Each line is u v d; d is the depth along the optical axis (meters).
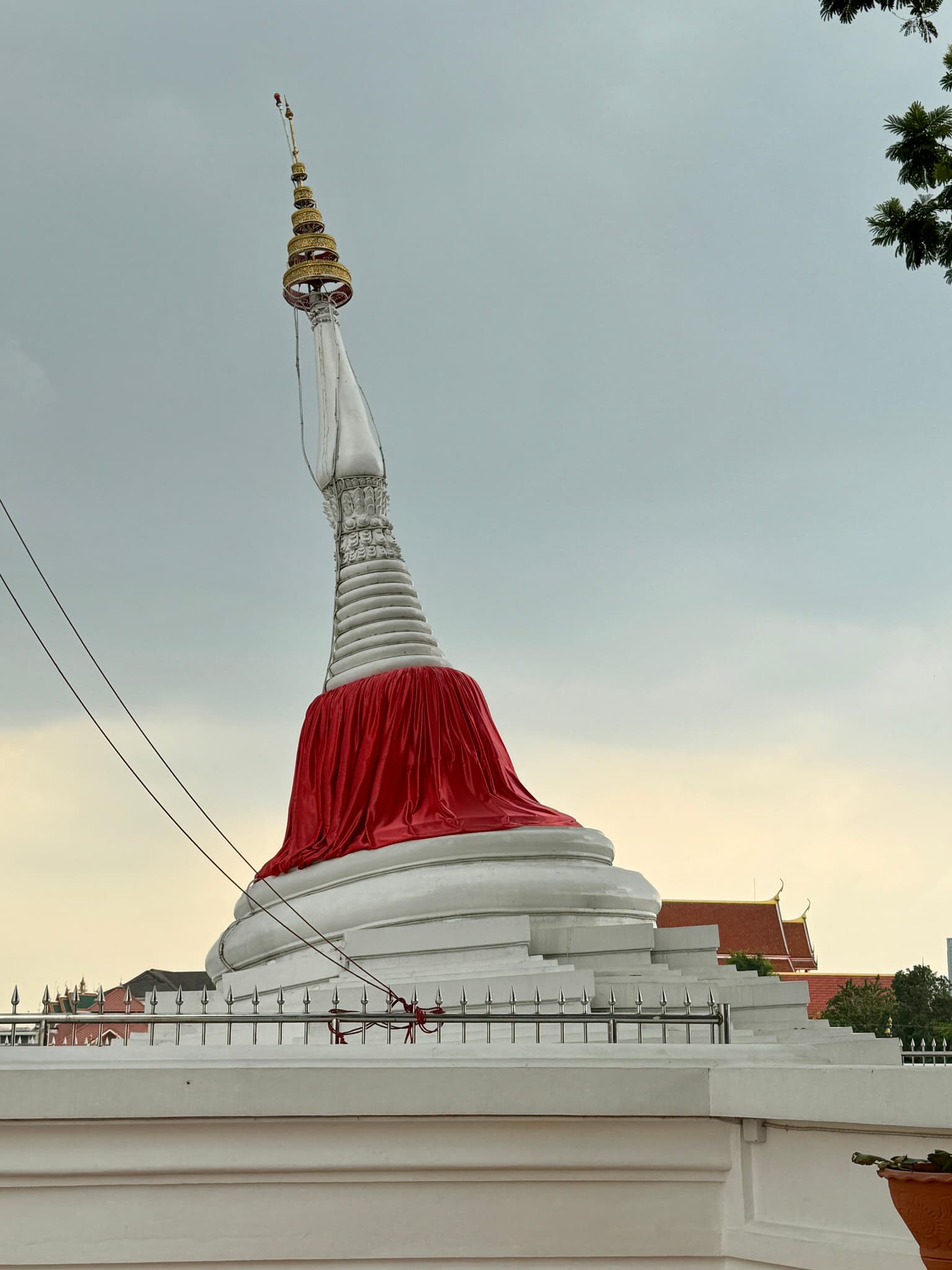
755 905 83.31
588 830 27.00
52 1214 13.84
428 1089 13.90
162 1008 26.17
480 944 23.58
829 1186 13.34
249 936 27.48
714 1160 14.50
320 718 29.59
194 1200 14.04
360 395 34.38
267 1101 13.70
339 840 27.17
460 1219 14.28
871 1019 61.38
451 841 25.86
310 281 35.56
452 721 28.34
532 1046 15.31
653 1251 14.41
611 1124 14.42
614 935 23.97
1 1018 14.79
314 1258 14.05
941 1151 10.26
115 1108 13.53
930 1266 9.77
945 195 18.61
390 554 32.72
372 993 22.17
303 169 36.62
